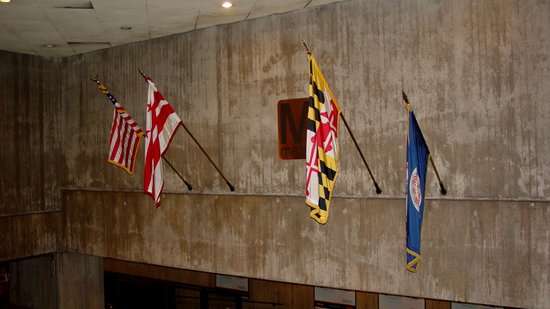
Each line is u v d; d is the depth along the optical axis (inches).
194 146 390.0
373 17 316.2
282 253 352.5
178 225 400.2
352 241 326.0
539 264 275.9
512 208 281.6
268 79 356.2
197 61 386.9
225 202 376.2
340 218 330.0
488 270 287.6
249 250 366.3
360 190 323.6
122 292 603.5
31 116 458.3
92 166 454.9
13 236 444.8
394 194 312.8
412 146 255.0
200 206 387.9
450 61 294.7
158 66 407.5
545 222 274.1
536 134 275.0
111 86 437.4
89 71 452.8
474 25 287.6
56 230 474.3
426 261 303.0
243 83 366.6
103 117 445.7
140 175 423.2
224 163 376.2
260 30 358.3
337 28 327.9
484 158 287.9
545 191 273.7
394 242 312.7
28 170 456.1
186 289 564.4
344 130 327.3
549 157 272.2
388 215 314.5
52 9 331.9
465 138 292.2
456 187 295.1
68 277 480.7
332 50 330.3
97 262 506.9
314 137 260.4
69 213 470.6
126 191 430.9
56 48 435.8
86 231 459.2
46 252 467.8
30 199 457.1
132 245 428.5
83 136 460.4
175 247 402.3
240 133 369.1
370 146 319.3
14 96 446.6
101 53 442.9
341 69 327.6
